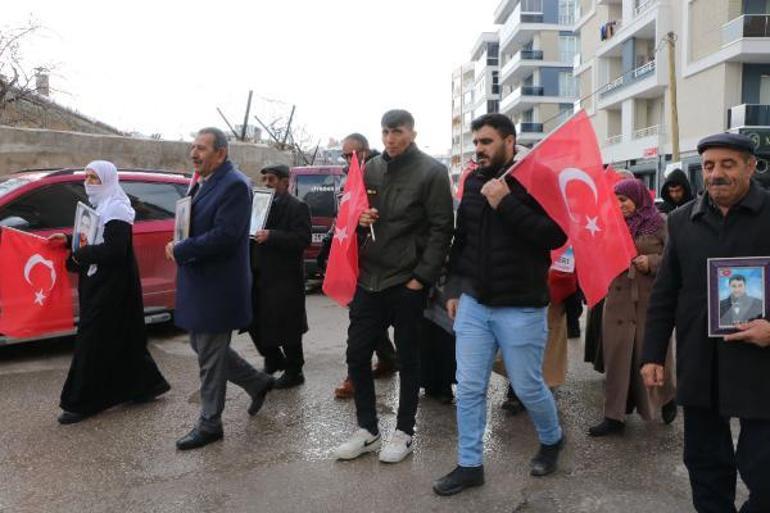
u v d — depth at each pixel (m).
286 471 3.95
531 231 3.43
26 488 3.74
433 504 3.54
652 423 4.75
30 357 6.66
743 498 3.56
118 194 4.85
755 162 2.70
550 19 55.41
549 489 3.71
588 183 3.52
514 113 61.72
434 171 4.04
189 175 7.84
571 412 4.99
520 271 3.56
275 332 5.36
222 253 4.12
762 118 24.17
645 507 3.51
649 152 30.02
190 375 6.00
